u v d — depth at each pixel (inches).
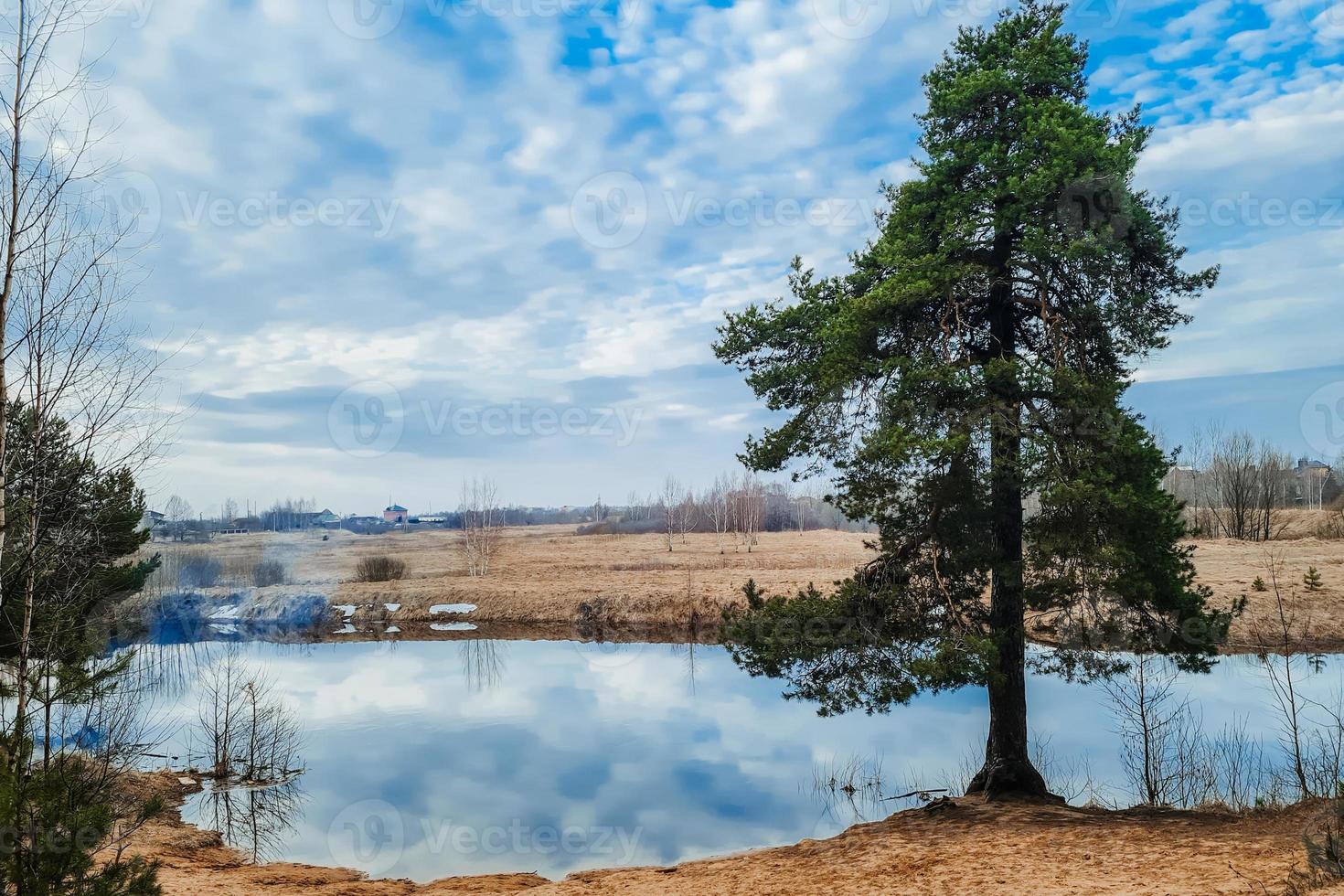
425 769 884.6
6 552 280.4
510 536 4542.3
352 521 4530.0
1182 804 608.7
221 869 574.6
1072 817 505.7
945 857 429.7
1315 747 658.2
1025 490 526.3
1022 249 525.3
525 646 1736.0
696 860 573.3
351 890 525.0
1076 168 496.4
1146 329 538.9
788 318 622.8
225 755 869.8
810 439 601.9
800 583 2005.4
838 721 1080.8
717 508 4402.1
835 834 654.5
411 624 2030.0
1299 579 1582.2
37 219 283.0
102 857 540.7
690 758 917.2
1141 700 642.8
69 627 289.0
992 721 585.6
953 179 577.3
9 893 251.9
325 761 922.1
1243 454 2721.5
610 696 1268.5
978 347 605.3
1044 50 552.4
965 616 573.0
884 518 584.7
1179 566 540.7
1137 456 512.7
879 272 609.0
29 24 281.7
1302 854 337.7
